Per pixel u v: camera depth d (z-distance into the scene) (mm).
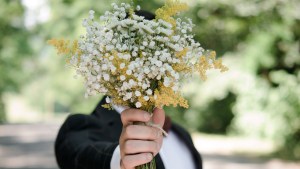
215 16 10711
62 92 38719
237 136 20641
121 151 1877
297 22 11852
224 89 15961
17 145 18984
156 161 2562
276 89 14516
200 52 1909
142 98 1859
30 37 23406
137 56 1871
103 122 2549
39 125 31281
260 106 15031
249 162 13508
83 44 1887
